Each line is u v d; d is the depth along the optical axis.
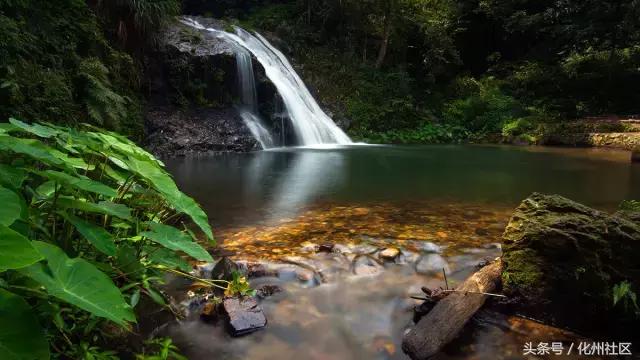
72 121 6.48
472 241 3.47
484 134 15.08
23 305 1.09
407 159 9.26
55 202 1.72
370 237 3.55
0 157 2.01
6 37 5.65
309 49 16.52
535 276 2.41
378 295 2.57
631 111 16.25
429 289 2.50
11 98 5.33
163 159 8.72
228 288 2.45
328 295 2.57
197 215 2.16
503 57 21.44
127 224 2.30
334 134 13.39
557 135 12.89
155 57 10.24
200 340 2.10
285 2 18.95
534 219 2.58
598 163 8.84
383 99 15.84
